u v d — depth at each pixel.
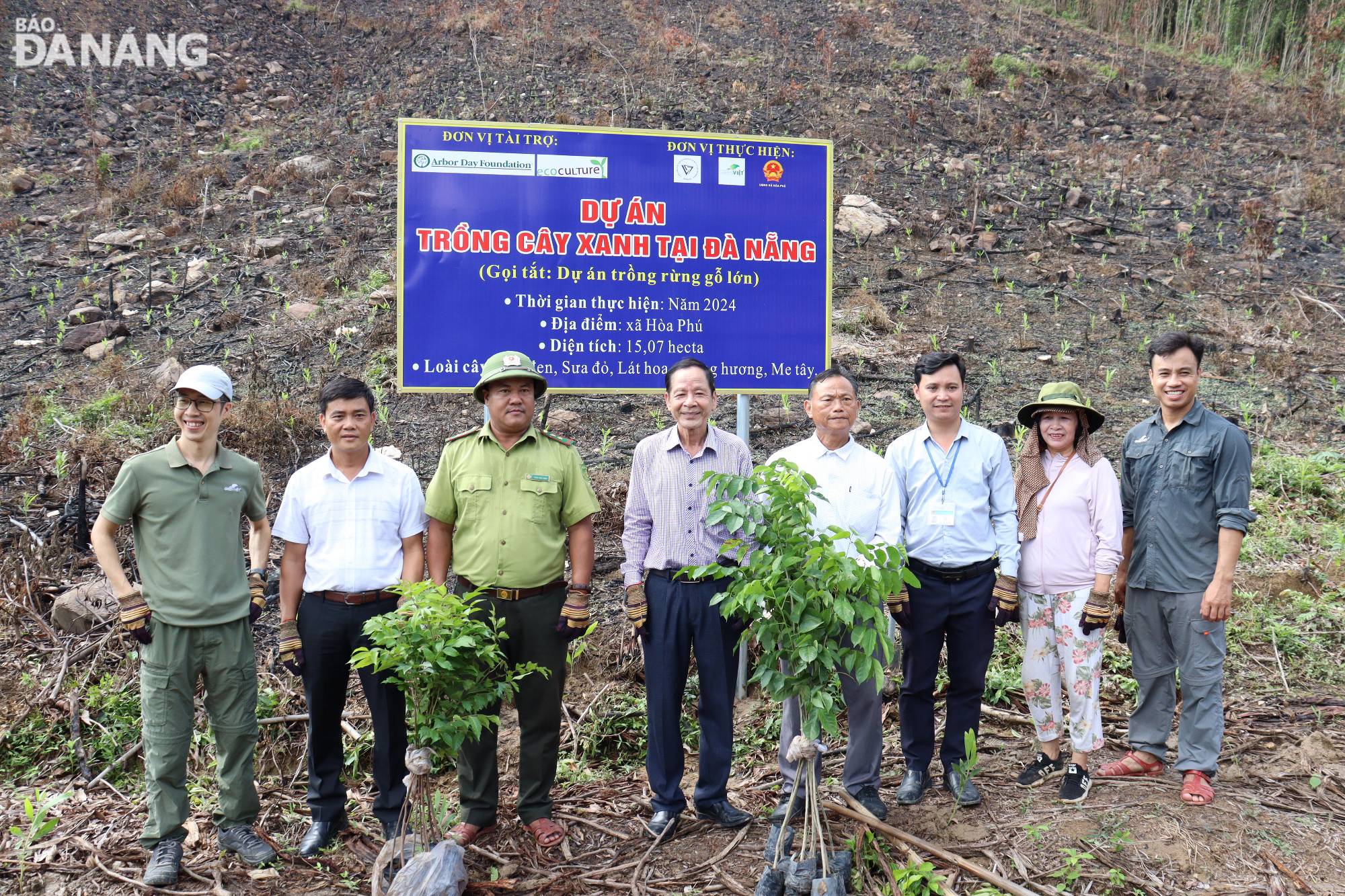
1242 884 3.24
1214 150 13.80
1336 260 10.50
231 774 3.57
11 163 11.91
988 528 3.81
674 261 4.89
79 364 7.92
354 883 3.43
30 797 4.11
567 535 3.77
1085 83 16.16
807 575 3.11
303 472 3.64
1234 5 19.39
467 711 3.23
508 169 4.72
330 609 3.53
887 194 11.63
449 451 3.72
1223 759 4.12
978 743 4.38
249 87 14.62
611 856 3.60
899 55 16.80
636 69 14.92
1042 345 8.59
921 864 3.26
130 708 4.64
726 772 3.73
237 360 7.89
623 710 4.77
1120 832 3.49
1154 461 3.88
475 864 3.56
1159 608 3.87
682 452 3.71
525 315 4.76
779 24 17.84
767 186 4.97
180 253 9.89
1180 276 9.96
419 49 15.83
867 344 8.48
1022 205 11.52
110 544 3.35
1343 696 4.70
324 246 9.90
